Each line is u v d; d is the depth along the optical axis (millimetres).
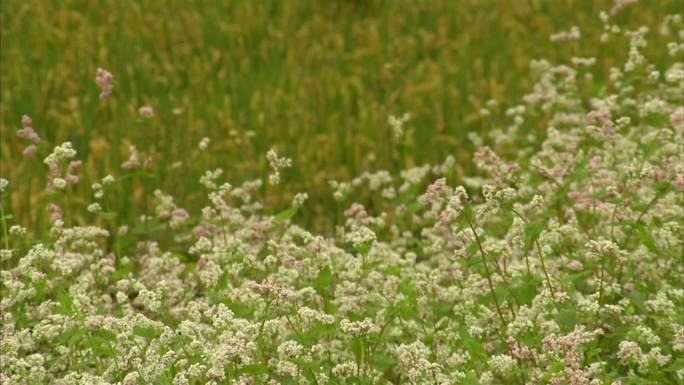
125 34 14367
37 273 6320
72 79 12672
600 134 8188
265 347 6320
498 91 12375
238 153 10727
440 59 13742
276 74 13195
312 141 11000
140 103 11797
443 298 6754
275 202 9930
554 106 10680
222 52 14258
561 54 13875
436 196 6465
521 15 16328
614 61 13492
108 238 9266
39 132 11023
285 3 16500
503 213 8109
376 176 8891
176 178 10031
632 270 7242
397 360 6359
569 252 7559
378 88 13172
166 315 6797
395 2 16766
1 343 5625
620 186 7703
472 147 11297
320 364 5891
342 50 14211
